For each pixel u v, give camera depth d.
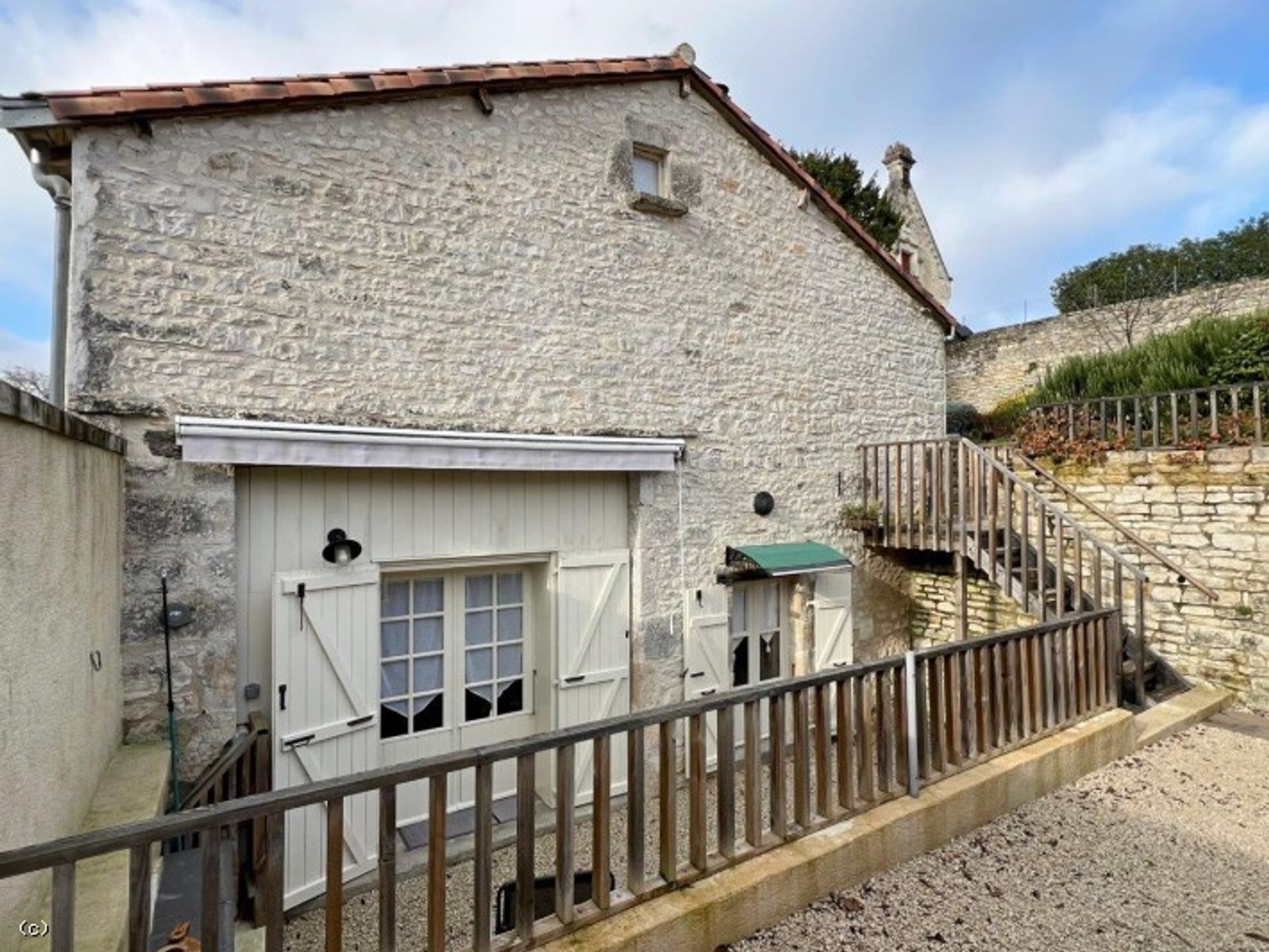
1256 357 8.27
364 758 4.39
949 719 4.01
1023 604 5.98
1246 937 2.99
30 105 3.66
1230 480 6.38
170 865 2.80
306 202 4.43
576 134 5.68
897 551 8.09
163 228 3.96
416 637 5.02
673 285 6.22
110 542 3.34
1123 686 6.28
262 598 4.22
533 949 2.44
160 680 3.75
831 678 3.44
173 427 3.89
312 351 4.40
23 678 1.99
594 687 5.52
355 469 4.57
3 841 1.80
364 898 4.20
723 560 6.39
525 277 5.34
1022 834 3.83
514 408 5.23
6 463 1.88
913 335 8.34
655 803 5.62
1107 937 2.98
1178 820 4.03
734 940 2.85
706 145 6.55
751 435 6.71
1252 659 6.18
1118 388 9.85
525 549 5.28
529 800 2.47
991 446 8.62
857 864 3.31
